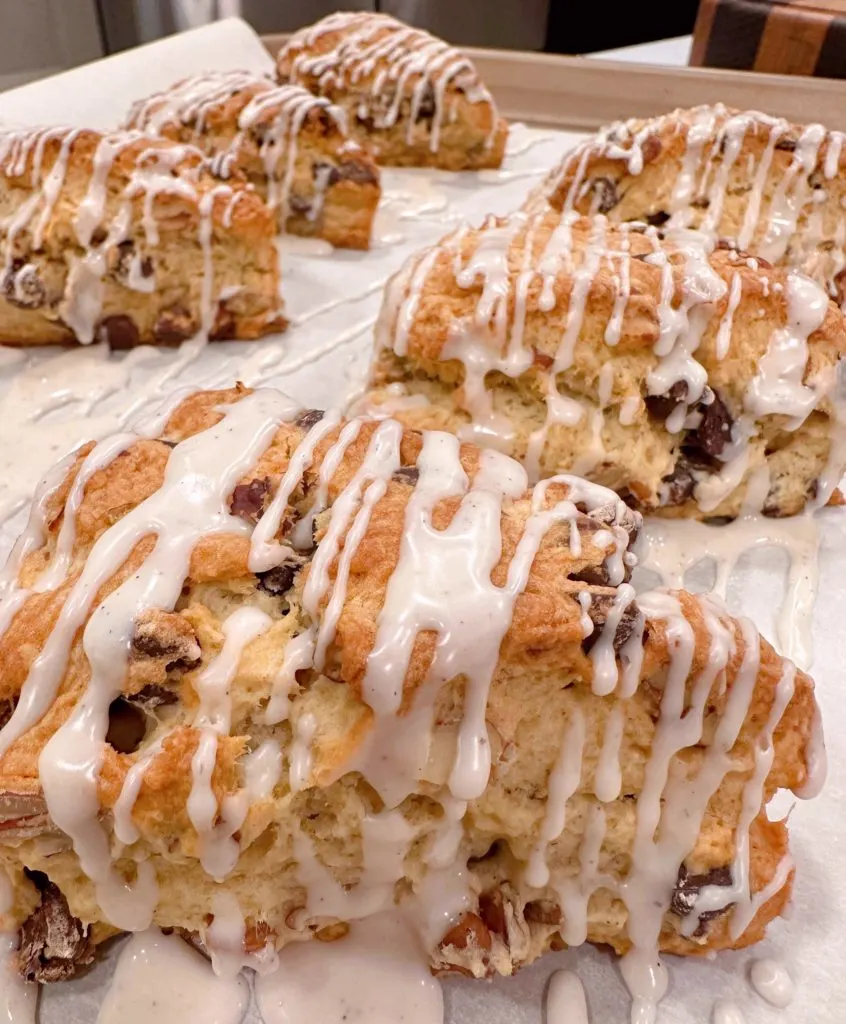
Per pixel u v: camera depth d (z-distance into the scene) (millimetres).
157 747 265
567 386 349
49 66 592
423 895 279
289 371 404
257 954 275
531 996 279
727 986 281
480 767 267
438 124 515
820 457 358
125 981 275
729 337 347
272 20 648
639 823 277
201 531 280
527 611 269
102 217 398
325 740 268
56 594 276
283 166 460
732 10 538
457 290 349
